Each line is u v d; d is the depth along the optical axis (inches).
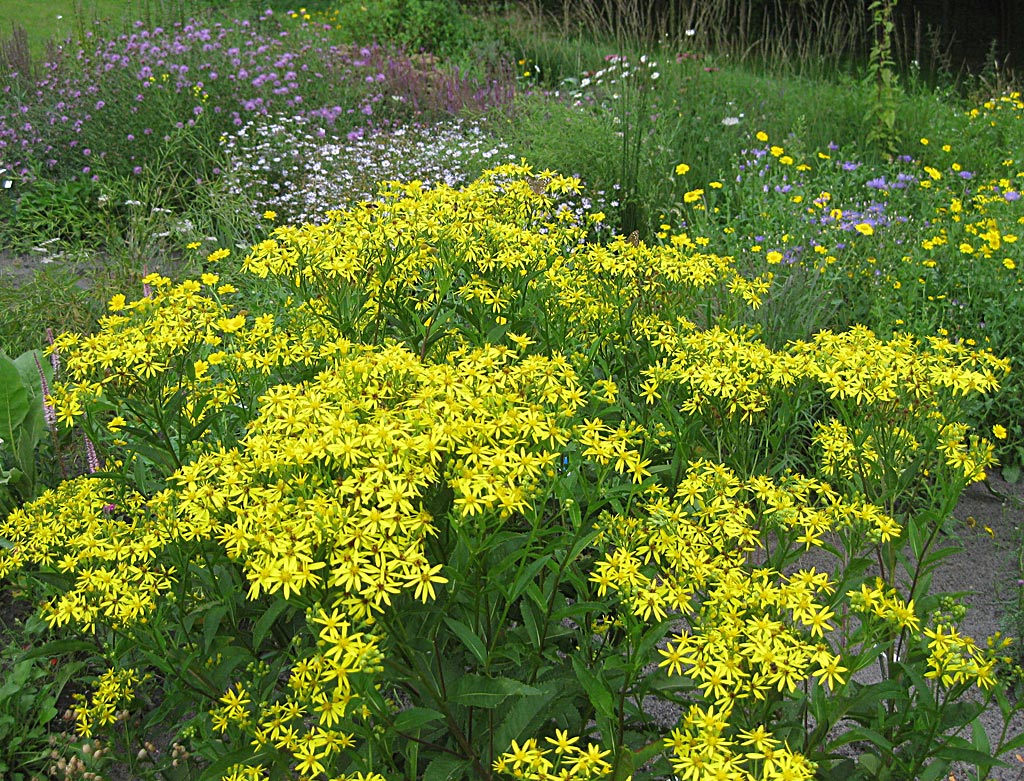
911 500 144.6
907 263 209.6
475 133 330.3
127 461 102.4
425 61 435.8
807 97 366.3
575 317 118.6
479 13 553.3
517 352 111.3
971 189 291.4
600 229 265.9
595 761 68.1
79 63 369.7
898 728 84.0
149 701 110.9
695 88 349.7
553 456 75.5
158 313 96.1
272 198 283.6
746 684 71.4
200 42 377.4
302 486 74.4
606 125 299.0
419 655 78.0
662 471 104.7
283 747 79.8
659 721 113.6
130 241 227.8
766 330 182.7
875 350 101.5
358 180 285.1
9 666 119.0
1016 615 130.4
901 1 645.9
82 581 85.1
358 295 108.5
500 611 85.9
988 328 189.5
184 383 99.1
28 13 545.3
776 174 283.0
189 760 99.3
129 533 87.5
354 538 69.5
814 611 73.9
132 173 308.0
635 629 73.6
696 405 103.8
